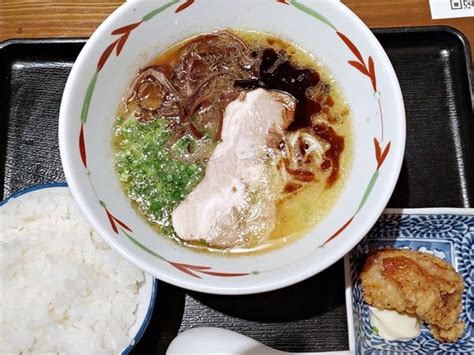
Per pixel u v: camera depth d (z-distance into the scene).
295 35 0.34
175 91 0.33
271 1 0.32
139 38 0.32
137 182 0.32
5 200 0.35
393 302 0.35
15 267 0.35
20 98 0.39
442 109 0.39
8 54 0.39
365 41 0.31
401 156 0.28
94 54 0.30
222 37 0.34
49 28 0.40
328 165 0.33
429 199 0.37
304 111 0.34
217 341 0.32
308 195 0.32
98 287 0.35
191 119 0.33
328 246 0.28
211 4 0.33
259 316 0.35
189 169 0.32
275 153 0.33
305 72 0.34
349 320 0.33
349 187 0.31
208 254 0.31
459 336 0.36
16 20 0.40
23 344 0.33
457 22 0.41
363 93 0.32
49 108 0.39
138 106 0.33
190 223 0.31
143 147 0.33
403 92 0.39
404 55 0.40
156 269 0.27
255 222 0.31
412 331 0.36
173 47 0.34
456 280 0.36
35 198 0.35
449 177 0.38
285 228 0.31
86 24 0.40
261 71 0.34
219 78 0.34
